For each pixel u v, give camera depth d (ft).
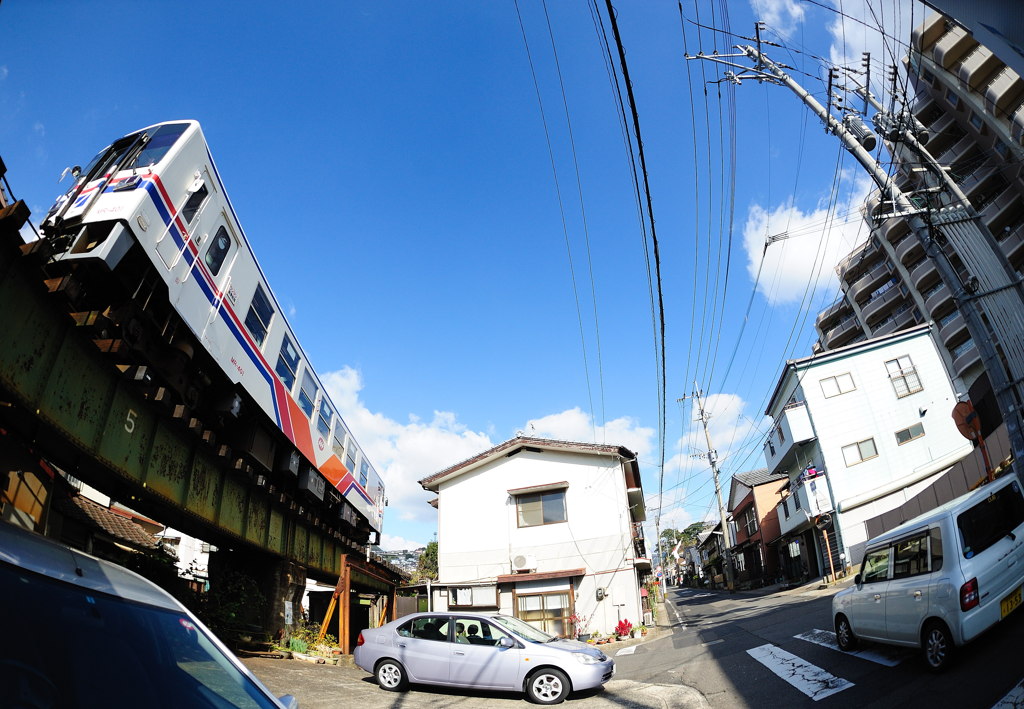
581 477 70.28
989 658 20.33
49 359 20.84
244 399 34.94
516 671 27.07
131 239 23.12
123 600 7.95
